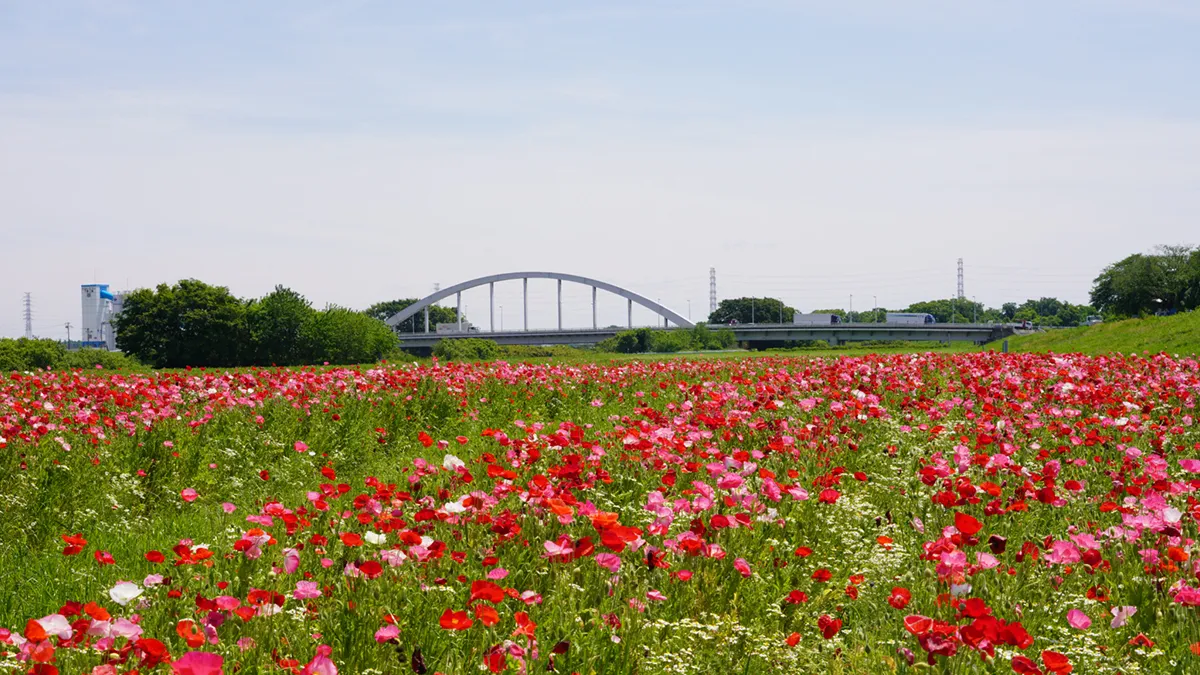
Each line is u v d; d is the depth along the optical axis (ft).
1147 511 19.07
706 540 17.43
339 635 14.03
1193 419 35.04
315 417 41.63
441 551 15.92
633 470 24.90
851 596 16.83
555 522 17.98
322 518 19.39
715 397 34.09
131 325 296.51
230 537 20.17
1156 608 15.70
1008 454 25.90
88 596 19.10
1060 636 15.25
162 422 35.83
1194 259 435.94
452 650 13.48
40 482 28.19
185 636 12.51
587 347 542.98
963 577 14.85
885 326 488.85
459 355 272.31
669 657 13.89
